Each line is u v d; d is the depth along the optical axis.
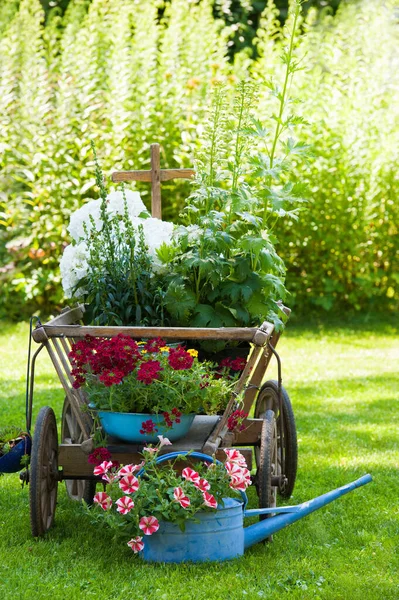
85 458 4.20
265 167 4.51
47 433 4.16
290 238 11.53
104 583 3.66
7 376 8.33
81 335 4.06
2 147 11.00
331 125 11.55
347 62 12.13
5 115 11.10
